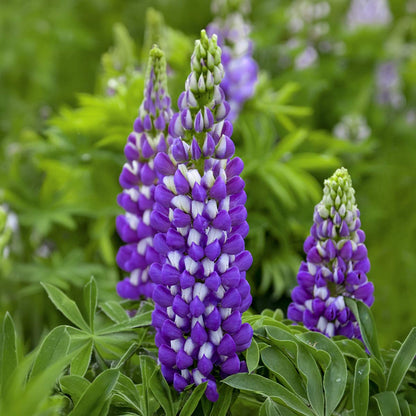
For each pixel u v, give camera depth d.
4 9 3.09
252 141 1.66
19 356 1.07
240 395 1.13
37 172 1.90
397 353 1.10
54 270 1.53
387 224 2.16
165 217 1.08
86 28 3.24
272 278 1.62
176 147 1.07
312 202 1.77
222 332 1.08
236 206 1.08
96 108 1.60
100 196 1.65
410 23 2.91
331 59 2.61
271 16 2.83
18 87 3.09
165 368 1.08
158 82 1.17
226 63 1.66
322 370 1.11
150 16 1.62
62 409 1.06
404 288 1.99
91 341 1.12
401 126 2.59
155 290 1.08
